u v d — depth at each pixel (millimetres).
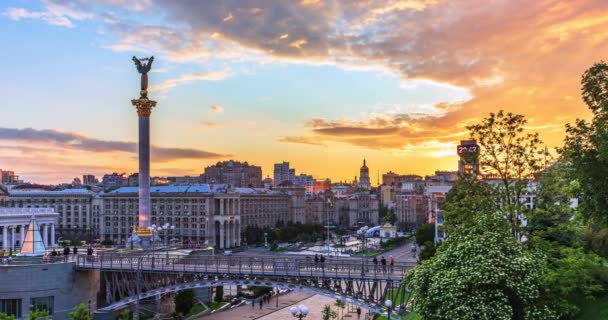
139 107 120312
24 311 88875
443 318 40438
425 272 43688
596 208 45406
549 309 40500
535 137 53969
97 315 89438
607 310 43219
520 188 53250
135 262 94188
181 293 104312
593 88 44344
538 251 45094
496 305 38812
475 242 42312
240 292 135250
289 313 113375
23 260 97000
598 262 48094
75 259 99750
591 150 44500
